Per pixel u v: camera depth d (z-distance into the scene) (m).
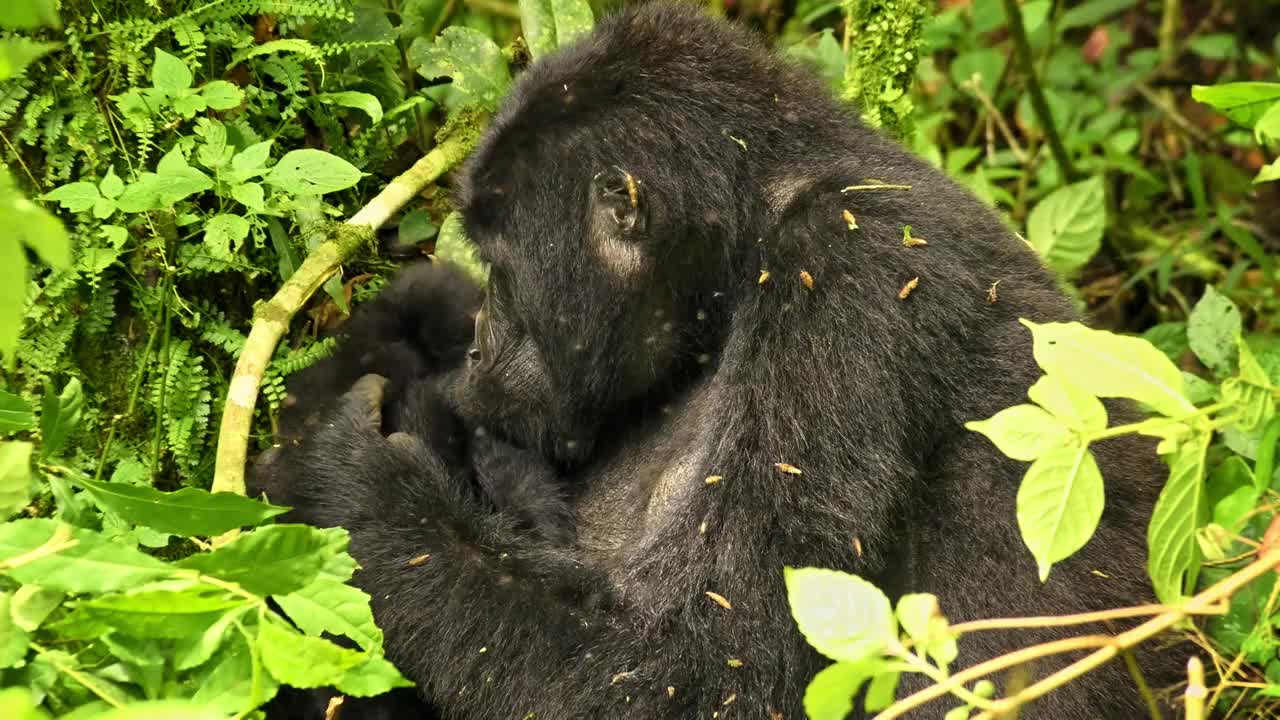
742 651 6.48
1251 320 12.77
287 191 7.36
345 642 6.86
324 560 5.25
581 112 7.47
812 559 6.50
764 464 6.63
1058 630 6.75
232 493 5.36
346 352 8.30
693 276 7.51
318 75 8.42
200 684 5.23
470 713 6.76
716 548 6.61
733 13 14.23
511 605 6.81
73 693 5.43
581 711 6.57
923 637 4.71
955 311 6.89
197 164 7.77
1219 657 7.01
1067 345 5.52
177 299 7.71
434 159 8.62
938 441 6.91
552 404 7.91
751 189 7.40
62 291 7.46
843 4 9.96
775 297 6.91
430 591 6.87
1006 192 13.69
